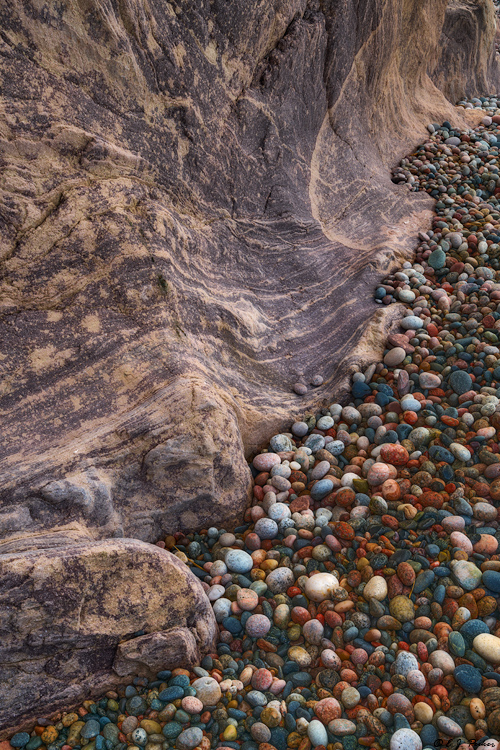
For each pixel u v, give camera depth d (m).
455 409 2.94
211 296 2.92
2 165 2.16
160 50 2.58
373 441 2.96
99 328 2.42
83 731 1.86
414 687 1.95
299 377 3.29
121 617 1.92
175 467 2.37
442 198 4.91
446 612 2.17
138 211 2.55
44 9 2.12
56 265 2.33
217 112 3.03
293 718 1.94
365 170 4.73
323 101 4.10
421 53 5.73
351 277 3.96
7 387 2.21
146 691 1.99
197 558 2.50
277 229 3.64
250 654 2.18
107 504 2.19
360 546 2.43
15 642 1.78
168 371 2.46
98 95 2.39
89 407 2.32
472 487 2.58
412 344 3.44
